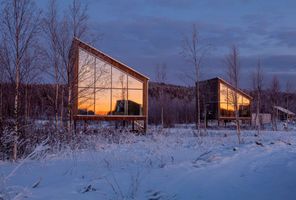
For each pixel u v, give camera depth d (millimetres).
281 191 7070
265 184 7691
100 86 29922
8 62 16562
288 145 14352
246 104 48781
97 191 8523
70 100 22125
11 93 17219
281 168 8922
